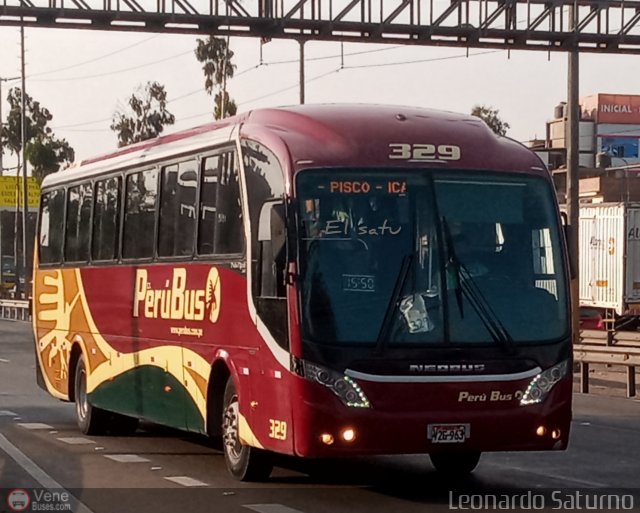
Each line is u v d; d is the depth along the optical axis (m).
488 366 10.62
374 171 10.84
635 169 55.81
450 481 12.24
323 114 11.36
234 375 11.78
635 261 38.56
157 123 74.00
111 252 15.84
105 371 15.82
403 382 10.44
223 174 12.41
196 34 24.72
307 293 10.49
